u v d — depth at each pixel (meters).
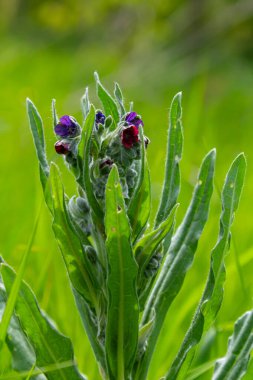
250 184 1.35
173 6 2.68
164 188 0.62
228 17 2.60
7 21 5.42
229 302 0.85
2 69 3.40
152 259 0.60
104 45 3.84
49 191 0.60
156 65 2.62
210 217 1.03
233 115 2.44
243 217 1.12
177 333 0.82
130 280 0.58
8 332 0.63
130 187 0.59
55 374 0.61
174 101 0.62
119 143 0.58
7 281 0.61
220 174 1.46
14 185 1.22
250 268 0.91
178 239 0.63
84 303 0.62
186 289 0.87
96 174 0.58
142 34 2.79
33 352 0.63
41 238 0.86
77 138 0.58
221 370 0.63
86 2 3.06
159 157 0.97
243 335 0.63
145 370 0.62
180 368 0.61
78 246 0.60
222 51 2.74
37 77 3.29
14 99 2.34
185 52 2.65
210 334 0.75
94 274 0.60
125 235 0.57
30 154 1.38
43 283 0.83
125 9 3.08
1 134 1.62
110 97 0.62
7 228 1.04
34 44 4.66
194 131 1.28
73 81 3.11
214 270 0.61
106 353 0.60
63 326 0.80
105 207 0.58
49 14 3.16
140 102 2.45
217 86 2.65
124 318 0.59
